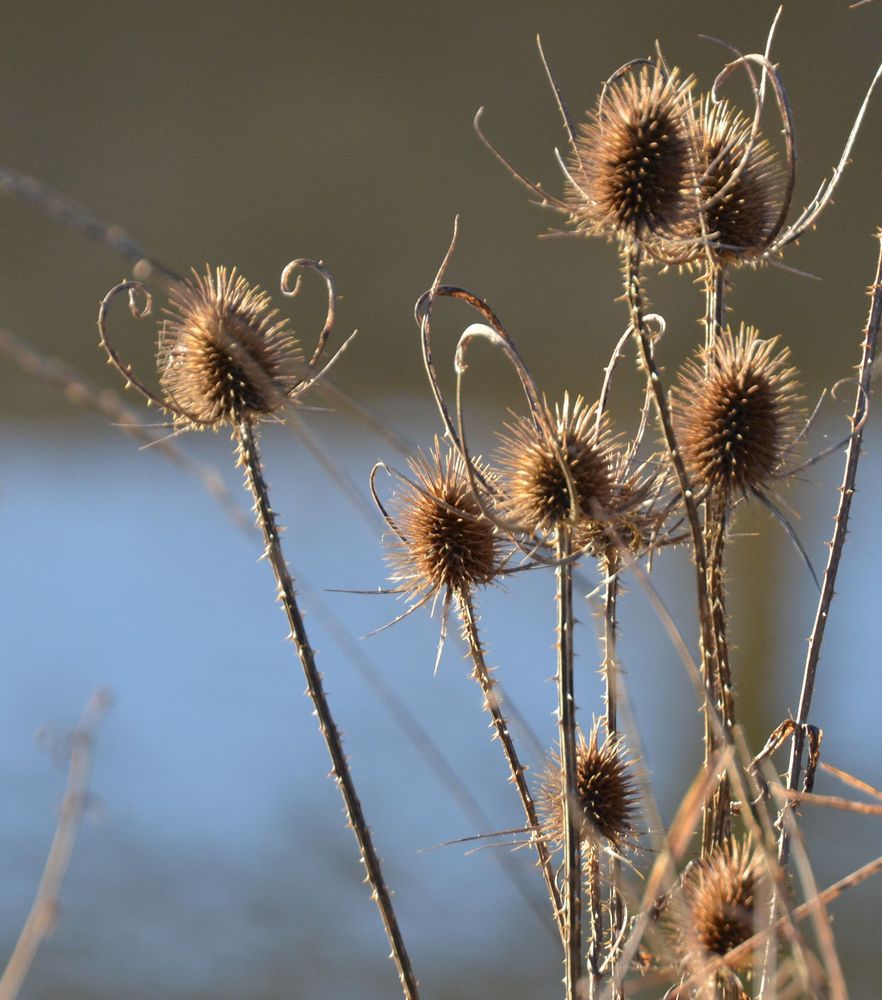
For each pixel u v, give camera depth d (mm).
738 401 1910
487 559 1929
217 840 3410
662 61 1926
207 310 1929
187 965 2838
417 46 10453
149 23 10594
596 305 8812
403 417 7012
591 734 1938
